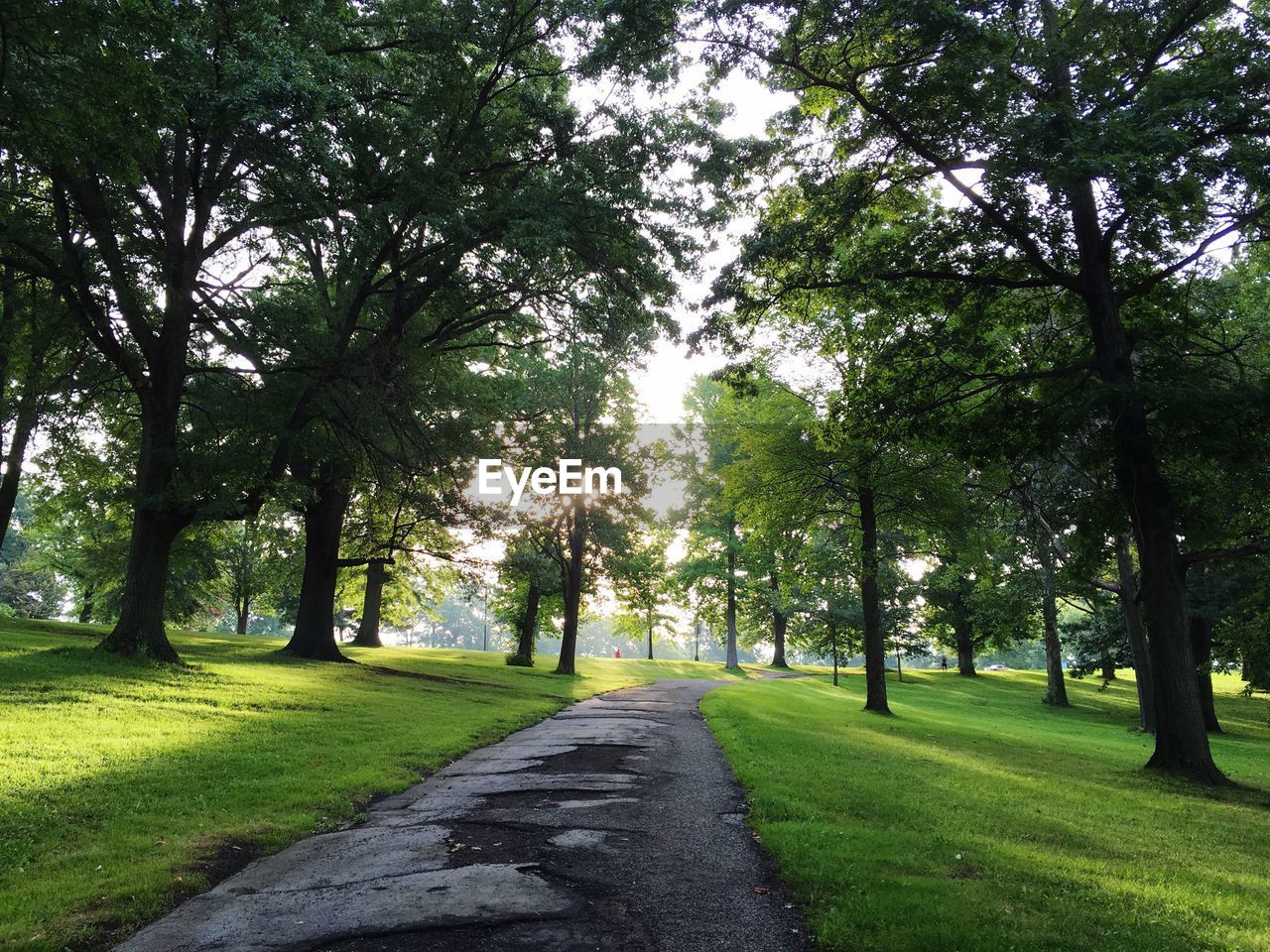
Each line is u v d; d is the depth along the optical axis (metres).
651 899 5.52
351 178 16.91
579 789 9.57
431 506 23.94
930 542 28.95
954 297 16.83
